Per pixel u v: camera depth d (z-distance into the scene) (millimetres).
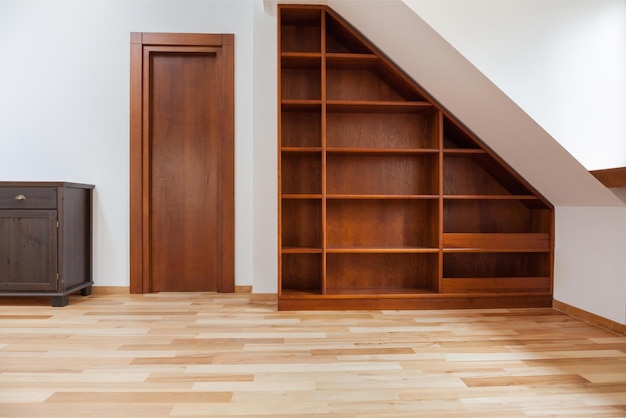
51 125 2604
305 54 2242
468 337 1788
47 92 2598
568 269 2205
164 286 2680
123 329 1881
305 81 2482
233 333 1835
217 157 2682
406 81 2291
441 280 2309
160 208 2676
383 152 2344
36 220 2258
